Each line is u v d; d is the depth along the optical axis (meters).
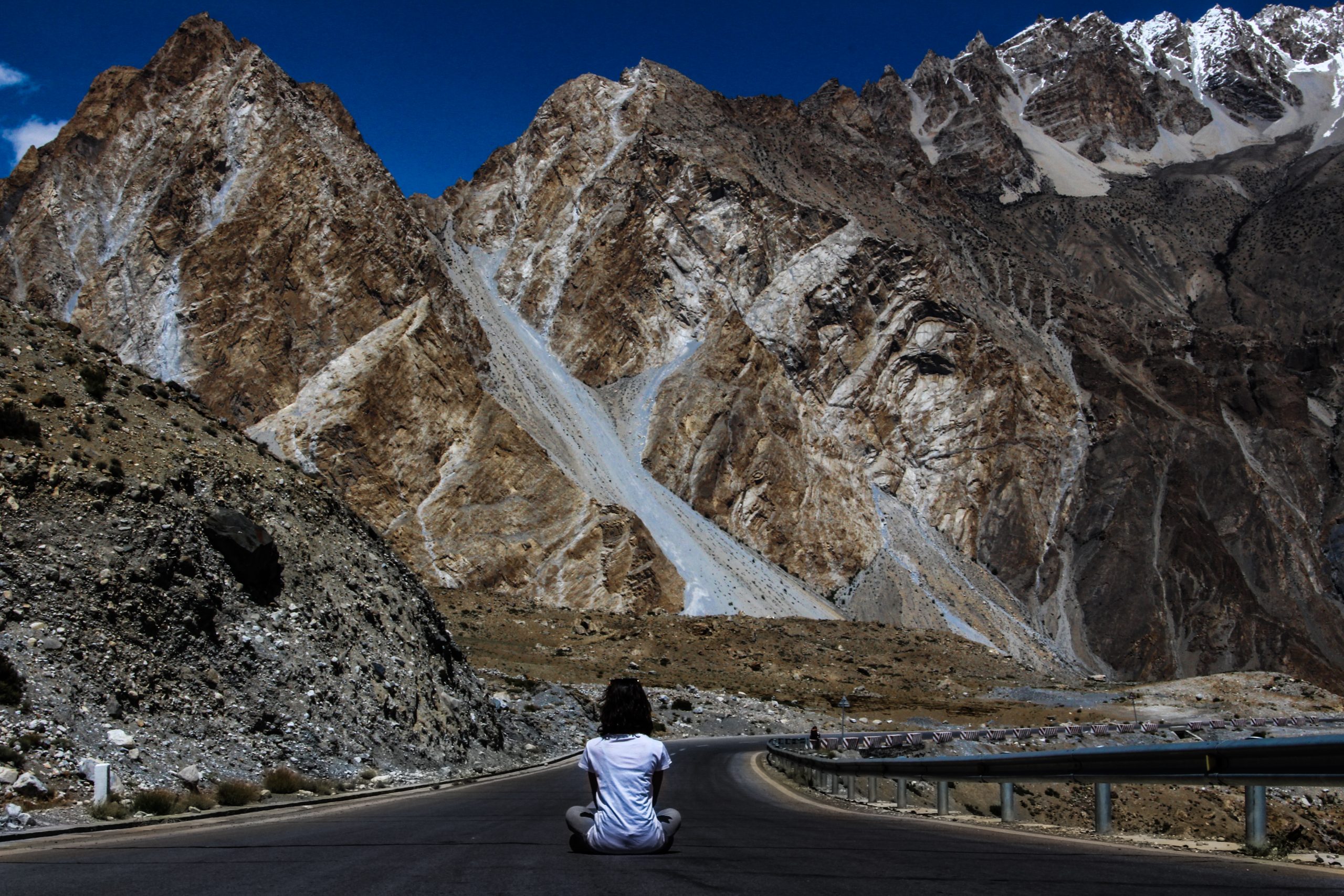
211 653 20.44
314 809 16.33
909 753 41.34
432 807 16.88
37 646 17.33
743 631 82.75
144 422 25.12
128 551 20.11
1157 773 11.65
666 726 51.62
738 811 17.55
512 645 69.50
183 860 9.56
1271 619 133.00
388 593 28.22
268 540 23.36
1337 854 10.20
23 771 14.49
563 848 10.30
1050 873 8.55
